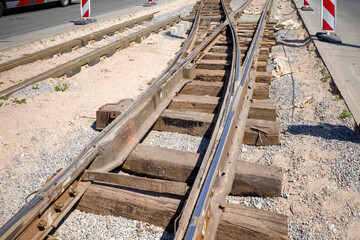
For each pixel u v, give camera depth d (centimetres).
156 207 301
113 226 303
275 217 277
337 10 1902
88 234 296
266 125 436
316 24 1275
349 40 1042
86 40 1032
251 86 559
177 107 537
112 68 824
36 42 1037
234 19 1243
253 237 266
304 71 735
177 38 1225
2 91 597
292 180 359
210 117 472
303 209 317
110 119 480
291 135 454
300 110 535
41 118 527
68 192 299
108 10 1814
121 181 312
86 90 667
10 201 341
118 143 367
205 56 801
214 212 280
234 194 346
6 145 446
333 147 405
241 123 430
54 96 615
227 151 351
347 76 684
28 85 637
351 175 346
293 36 1131
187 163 367
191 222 238
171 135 470
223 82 615
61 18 1545
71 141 462
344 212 304
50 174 388
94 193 319
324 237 282
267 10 1362
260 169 345
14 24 1391
